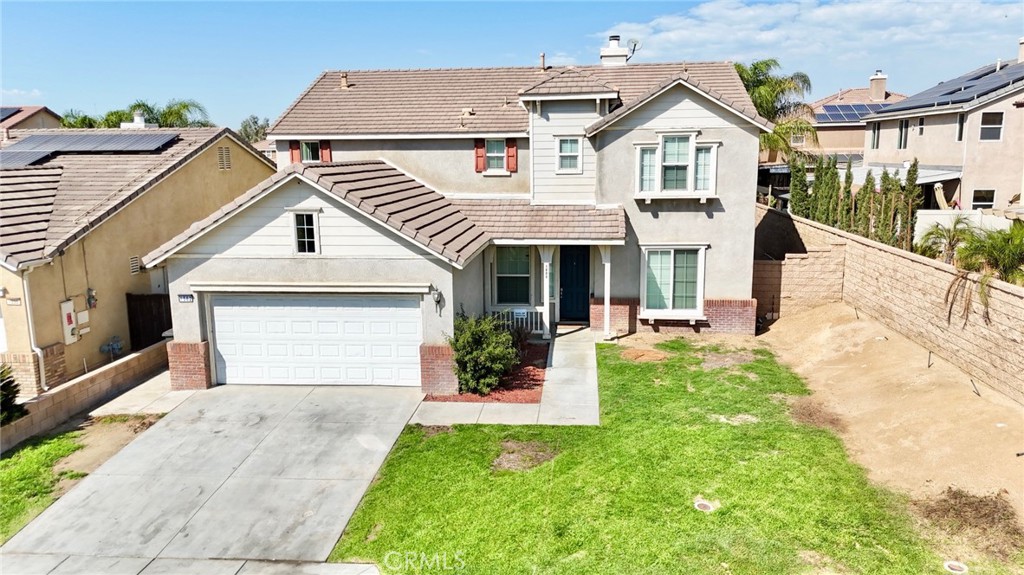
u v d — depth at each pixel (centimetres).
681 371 1689
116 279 1817
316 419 1445
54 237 1623
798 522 987
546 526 1015
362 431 1380
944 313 1456
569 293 2167
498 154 2141
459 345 1533
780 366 1725
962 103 2930
